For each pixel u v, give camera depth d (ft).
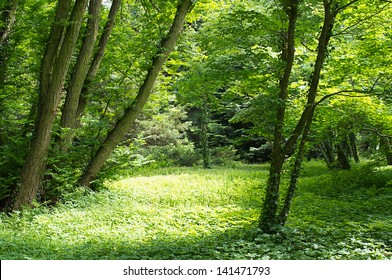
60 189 42.16
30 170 38.78
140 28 52.19
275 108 31.12
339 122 48.85
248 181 63.21
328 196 50.88
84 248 25.99
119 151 51.24
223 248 25.36
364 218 35.40
